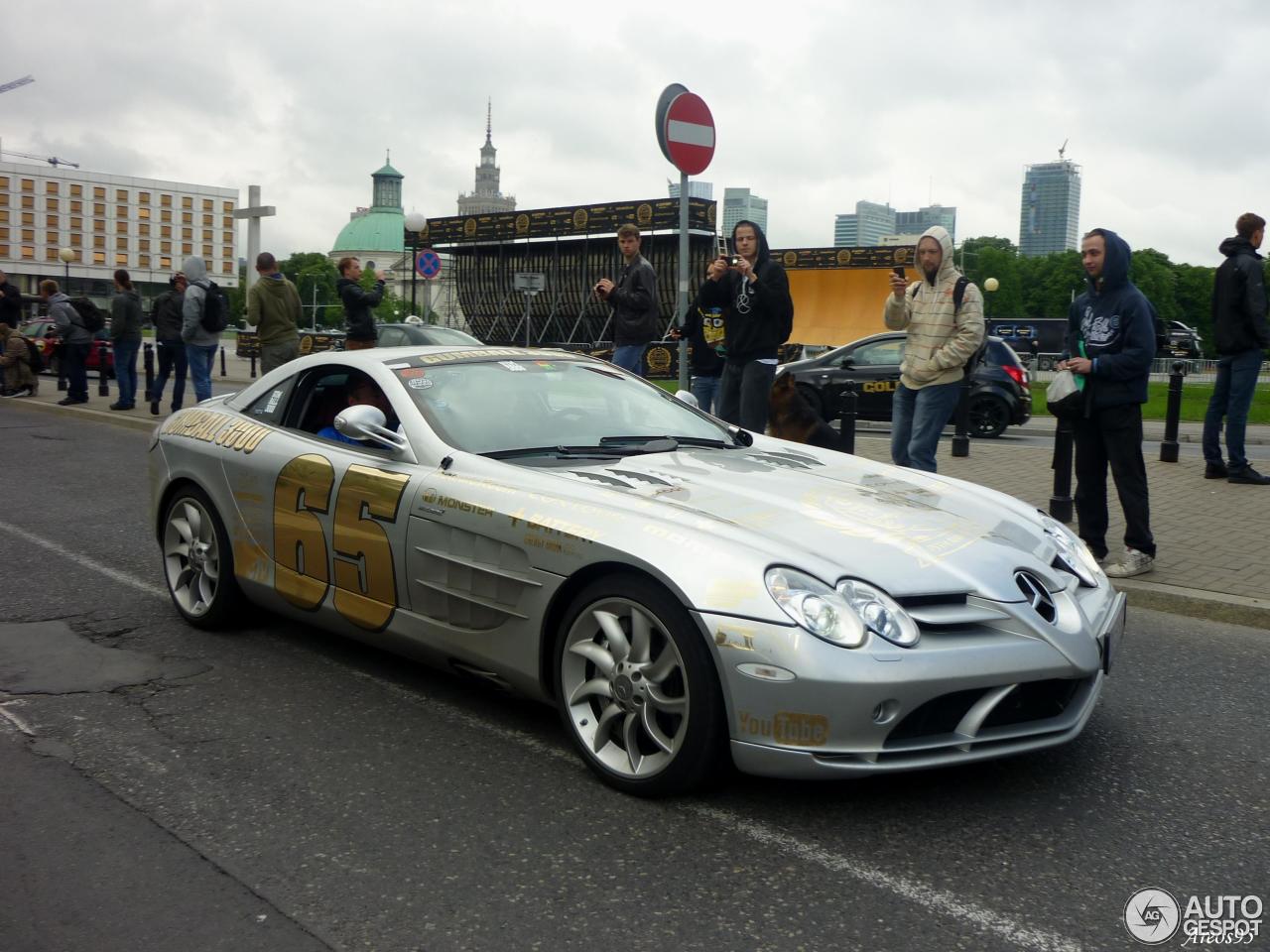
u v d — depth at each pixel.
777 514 3.64
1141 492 6.35
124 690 4.42
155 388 15.22
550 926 2.70
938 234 7.34
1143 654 5.17
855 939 2.65
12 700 4.30
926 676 3.09
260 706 4.25
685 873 2.96
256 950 2.59
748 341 8.26
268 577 4.81
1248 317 9.41
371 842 3.14
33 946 2.60
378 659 4.83
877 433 15.73
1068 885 2.93
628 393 5.00
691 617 3.24
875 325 34.22
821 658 3.06
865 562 3.35
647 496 3.74
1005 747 3.30
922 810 3.37
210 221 158.38
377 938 2.64
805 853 3.08
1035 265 112.38
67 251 61.66
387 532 4.16
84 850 3.09
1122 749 3.93
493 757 3.76
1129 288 6.27
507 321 53.34
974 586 3.36
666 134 8.02
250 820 3.28
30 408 16.94
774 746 3.12
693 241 42.41
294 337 13.43
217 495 5.04
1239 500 8.88
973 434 15.48
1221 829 3.29
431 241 50.34
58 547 7.04
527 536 3.67
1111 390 6.27
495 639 3.82
